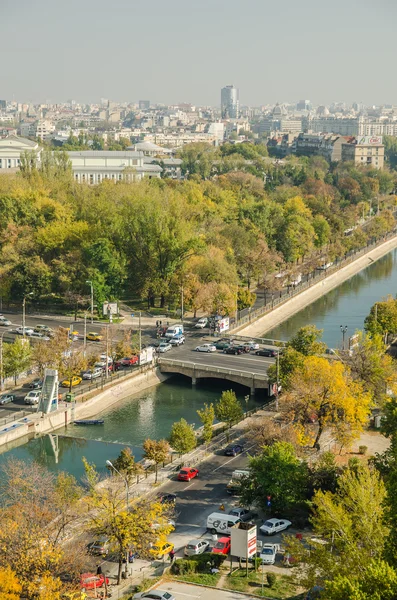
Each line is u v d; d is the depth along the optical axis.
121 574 163.88
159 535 168.75
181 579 161.00
